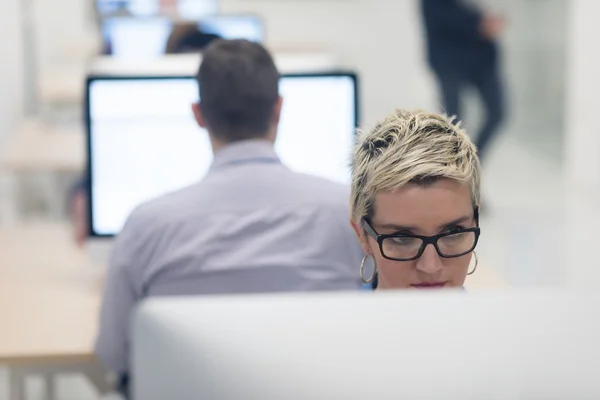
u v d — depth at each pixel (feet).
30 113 18.63
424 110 4.77
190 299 2.70
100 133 9.21
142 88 9.18
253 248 6.87
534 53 26.14
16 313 8.14
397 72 29.30
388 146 4.62
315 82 9.28
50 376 10.22
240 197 6.95
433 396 2.63
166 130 9.26
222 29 19.98
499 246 18.44
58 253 9.90
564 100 25.16
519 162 24.68
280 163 7.16
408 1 28.99
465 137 4.65
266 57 7.39
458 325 2.67
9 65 17.84
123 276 7.02
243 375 2.63
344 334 2.65
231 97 7.21
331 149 9.37
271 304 2.68
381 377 2.64
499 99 22.00
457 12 21.45
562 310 2.68
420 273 4.68
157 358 2.64
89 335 7.66
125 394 7.39
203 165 9.32
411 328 2.66
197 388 2.63
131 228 6.98
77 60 22.68
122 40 20.26
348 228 7.00
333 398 2.63
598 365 2.64
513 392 2.63
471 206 4.66
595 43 21.52
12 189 17.62
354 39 29.22
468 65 21.71
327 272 6.95
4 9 17.72
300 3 28.81
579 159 22.41
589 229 19.35
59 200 18.88
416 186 4.57
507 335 2.66
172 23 20.16
